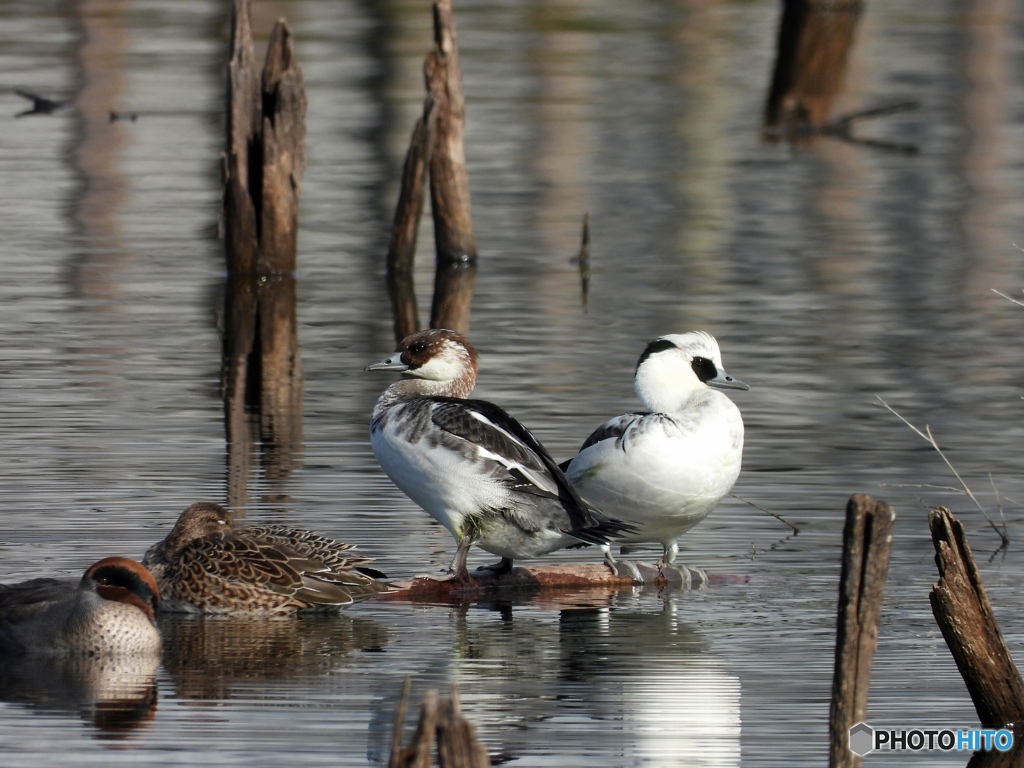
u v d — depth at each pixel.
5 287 20.83
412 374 11.71
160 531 11.55
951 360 17.27
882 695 8.78
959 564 8.15
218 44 38.84
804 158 29.95
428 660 9.47
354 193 26.97
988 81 36.75
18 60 36.06
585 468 11.13
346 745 8.09
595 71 36.97
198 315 19.67
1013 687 8.21
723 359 17.31
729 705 8.67
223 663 9.43
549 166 28.91
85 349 17.81
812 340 18.20
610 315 19.53
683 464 10.81
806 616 10.22
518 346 17.88
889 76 37.09
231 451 13.86
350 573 10.41
